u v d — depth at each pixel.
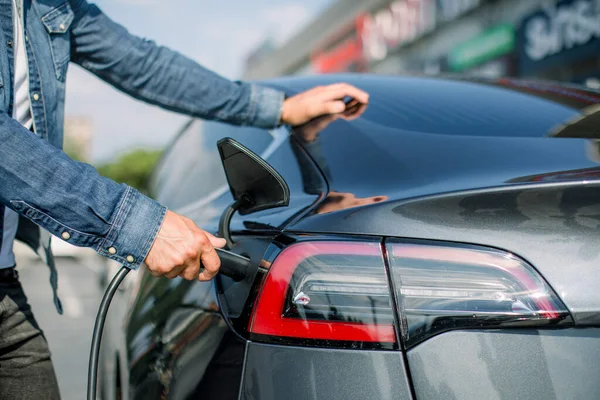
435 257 0.99
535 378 0.94
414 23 18.34
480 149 1.24
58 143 1.43
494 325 0.96
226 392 1.04
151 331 1.45
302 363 0.99
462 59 15.47
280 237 1.10
